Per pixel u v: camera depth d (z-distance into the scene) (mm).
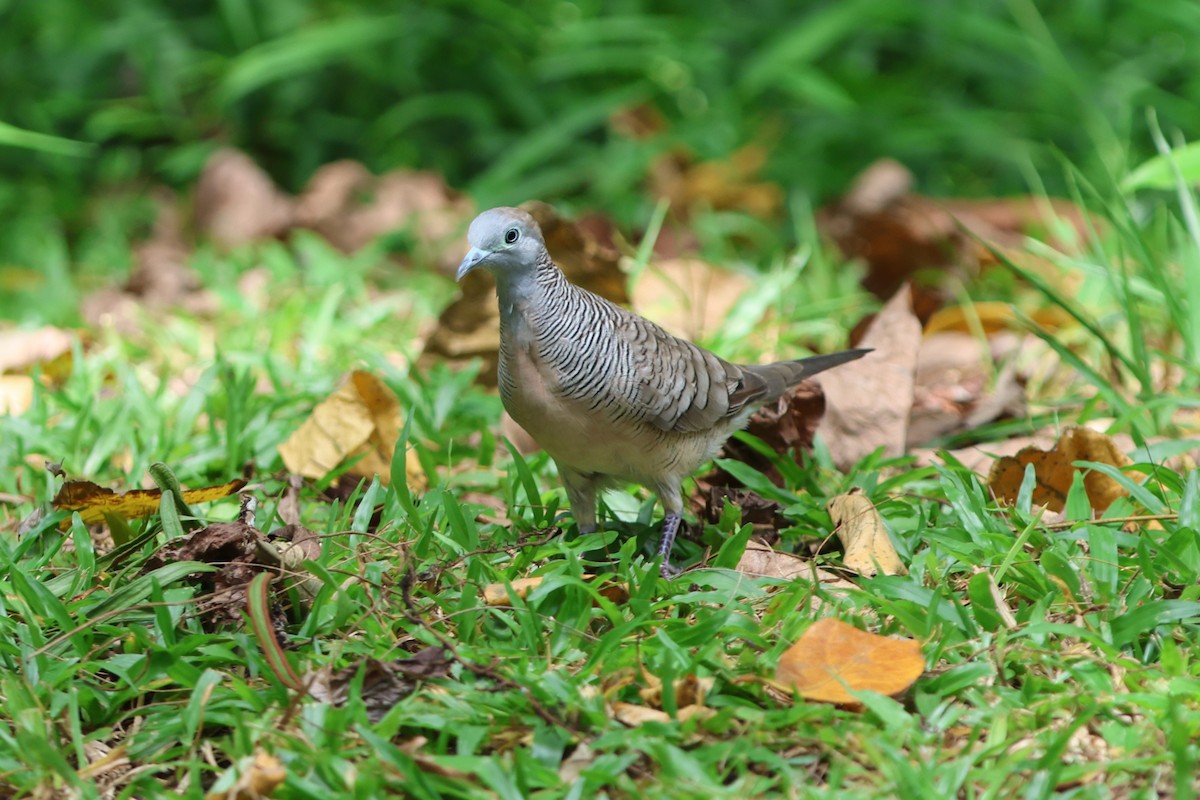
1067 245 15031
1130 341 10977
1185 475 9172
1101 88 18625
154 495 8336
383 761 6059
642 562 8352
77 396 11453
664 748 5957
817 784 6043
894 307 10867
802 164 18156
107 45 19016
